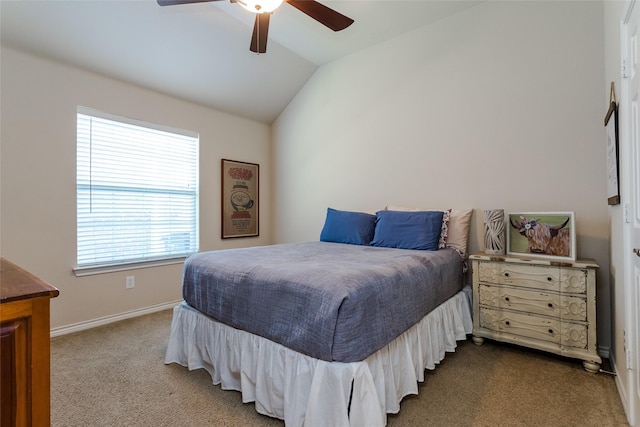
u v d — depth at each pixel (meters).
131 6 2.47
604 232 2.12
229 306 1.68
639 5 1.25
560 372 1.88
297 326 1.36
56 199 2.55
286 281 1.45
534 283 2.06
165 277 3.25
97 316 2.77
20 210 2.38
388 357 1.50
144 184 3.13
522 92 2.45
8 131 2.33
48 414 0.81
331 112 3.69
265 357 1.50
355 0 2.61
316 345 1.29
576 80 2.23
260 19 2.04
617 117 1.68
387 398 1.47
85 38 2.50
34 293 0.78
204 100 3.53
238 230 3.96
